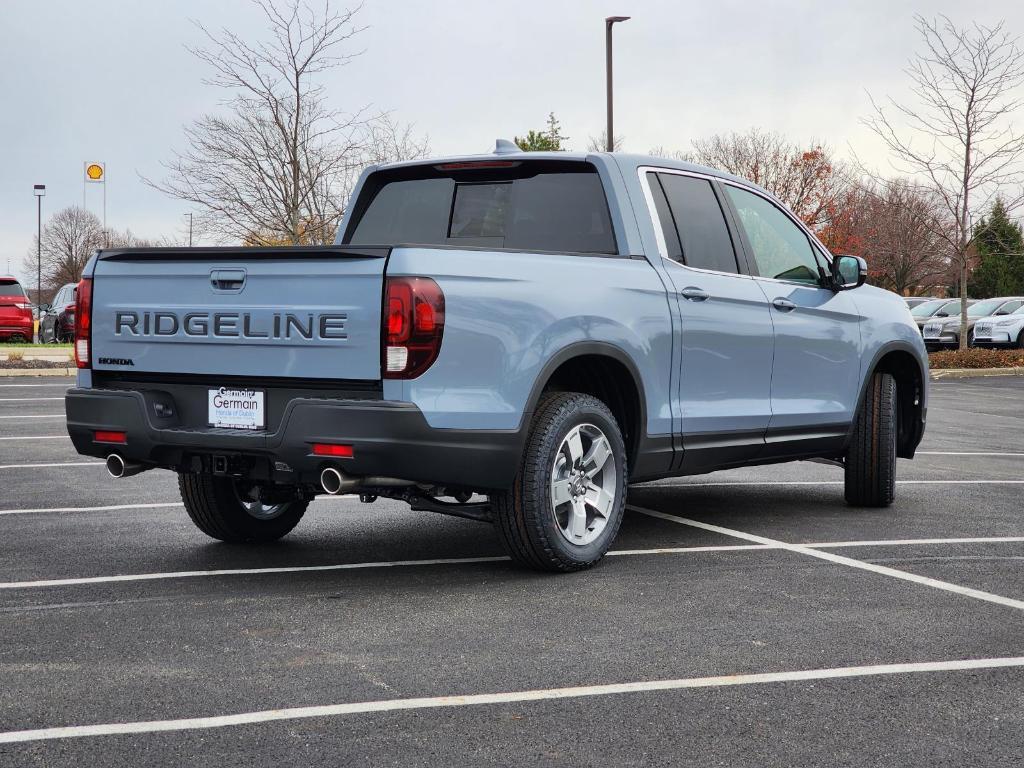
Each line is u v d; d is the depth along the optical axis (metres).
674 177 6.41
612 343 5.59
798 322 6.86
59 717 3.54
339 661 4.11
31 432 11.63
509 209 6.32
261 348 5.08
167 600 5.01
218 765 3.17
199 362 5.25
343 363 4.88
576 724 3.49
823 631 4.52
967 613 4.82
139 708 3.62
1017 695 3.79
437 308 4.82
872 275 49.72
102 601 4.98
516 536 5.36
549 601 4.98
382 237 6.71
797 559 5.89
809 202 42.41
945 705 3.68
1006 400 18.78
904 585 5.31
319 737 3.38
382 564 5.78
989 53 26.08
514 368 5.10
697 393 6.18
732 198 6.78
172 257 5.30
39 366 20.20
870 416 7.48
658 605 4.92
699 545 6.25
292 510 6.48
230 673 3.98
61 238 85.38
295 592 5.16
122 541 6.35
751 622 4.64
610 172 6.05
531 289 5.24
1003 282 58.09
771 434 6.71
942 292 58.09
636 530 6.72
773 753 3.28
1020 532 6.71
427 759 3.22
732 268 6.58
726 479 9.14
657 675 3.96
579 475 5.53
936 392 20.59
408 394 4.78
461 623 4.62
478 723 3.50
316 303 4.94
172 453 5.31
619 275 5.74
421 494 5.41
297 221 22.02
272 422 5.10
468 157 6.43
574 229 6.12
